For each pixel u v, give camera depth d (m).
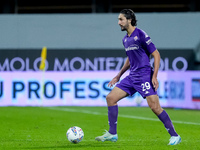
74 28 73.38
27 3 84.44
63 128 40.50
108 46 73.12
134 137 34.19
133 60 27.27
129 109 63.16
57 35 73.25
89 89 67.19
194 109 65.06
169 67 71.44
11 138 33.19
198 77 65.19
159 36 73.12
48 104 67.19
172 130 27.69
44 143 29.55
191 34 73.06
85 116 52.41
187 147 27.11
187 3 84.25
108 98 27.91
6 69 71.56
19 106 66.44
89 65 71.19
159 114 27.34
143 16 73.31
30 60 71.69
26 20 73.38
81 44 73.19
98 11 83.06
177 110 63.12
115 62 71.06
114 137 28.16
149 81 27.03
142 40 26.75
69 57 71.38
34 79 67.38
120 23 27.12
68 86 67.31
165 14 73.19
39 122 45.72
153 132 37.75
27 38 73.12
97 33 73.19
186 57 71.69
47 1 84.81
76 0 84.50
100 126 42.41
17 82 67.25
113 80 29.48
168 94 66.19
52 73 67.38
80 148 26.67
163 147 27.03
